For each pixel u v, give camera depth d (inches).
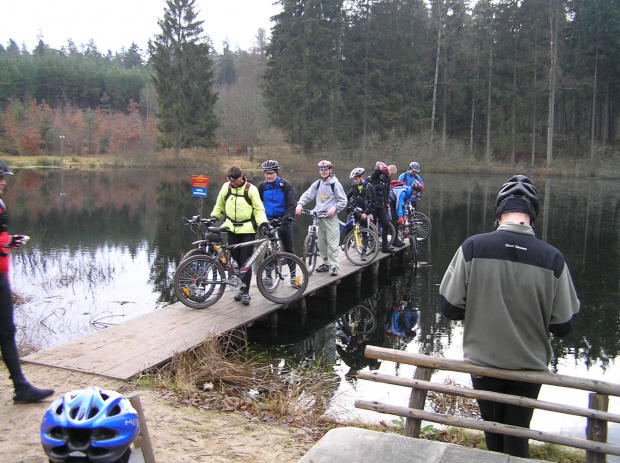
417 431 115.6
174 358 193.5
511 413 107.7
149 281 387.9
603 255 490.3
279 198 298.5
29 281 381.4
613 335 290.0
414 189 472.4
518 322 102.1
